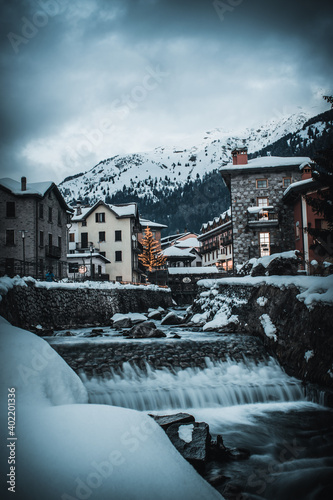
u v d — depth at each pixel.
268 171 42.56
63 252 46.06
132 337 16.81
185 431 7.98
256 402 11.50
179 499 5.59
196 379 12.37
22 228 37.97
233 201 43.03
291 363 13.40
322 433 9.19
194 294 62.62
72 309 26.09
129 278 58.25
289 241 41.72
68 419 7.39
